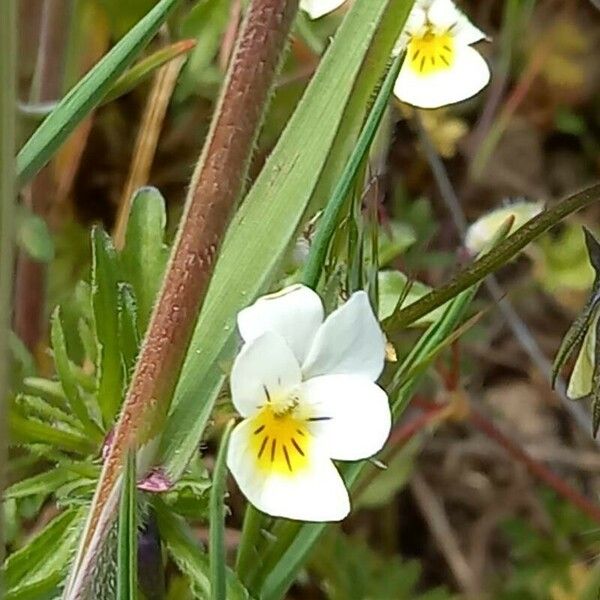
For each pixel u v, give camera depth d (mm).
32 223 184
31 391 169
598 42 279
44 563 138
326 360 124
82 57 209
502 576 227
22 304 197
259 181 126
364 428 123
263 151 207
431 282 231
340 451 123
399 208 226
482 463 239
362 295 124
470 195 259
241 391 122
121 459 122
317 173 125
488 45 259
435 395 211
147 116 199
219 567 117
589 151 271
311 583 203
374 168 159
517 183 264
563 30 269
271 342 121
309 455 122
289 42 119
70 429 148
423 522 233
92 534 123
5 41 93
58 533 140
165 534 138
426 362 142
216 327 125
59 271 214
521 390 248
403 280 161
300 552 139
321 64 126
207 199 119
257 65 117
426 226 222
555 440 244
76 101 125
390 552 224
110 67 125
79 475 144
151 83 232
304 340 124
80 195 230
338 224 130
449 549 227
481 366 248
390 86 126
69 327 197
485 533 233
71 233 218
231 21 187
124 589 115
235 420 135
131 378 132
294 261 144
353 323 124
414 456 221
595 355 131
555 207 133
